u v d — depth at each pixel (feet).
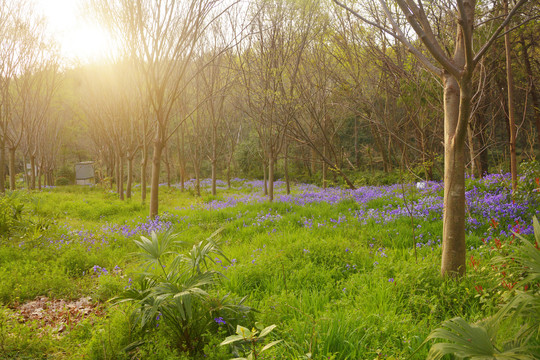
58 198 58.29
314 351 10.94
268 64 45.88
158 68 39.34
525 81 50.29
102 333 12.59
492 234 23.34
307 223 31.63
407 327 12.30
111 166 92.17
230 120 82.58
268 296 16.14
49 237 29.58
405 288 15.65
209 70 57.93
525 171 28.73
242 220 35.47
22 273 21.90
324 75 48.96
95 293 18.81
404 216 30.50
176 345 12.34
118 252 26.86
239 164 118.62
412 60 31.81
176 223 37.81
